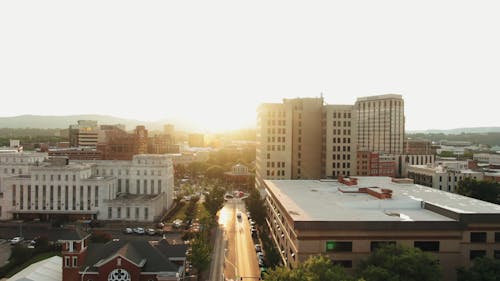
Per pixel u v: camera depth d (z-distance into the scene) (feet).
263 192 545.85
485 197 483.92
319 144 649.61
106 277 244.83
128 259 245.45
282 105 619.67
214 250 384.47
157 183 574.56
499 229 259.60
